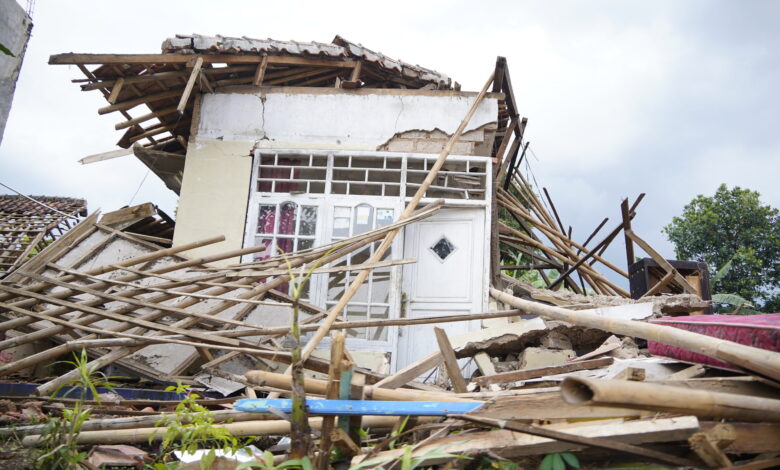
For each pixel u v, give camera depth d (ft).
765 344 7.68
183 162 25.05
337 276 20.84
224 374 13.23
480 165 22.53
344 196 21.95
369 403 7.19
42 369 16.62
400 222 16.89
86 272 15.83
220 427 9.12
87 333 15.67
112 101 21.98
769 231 45.21
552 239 28.84
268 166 22.47
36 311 15.67
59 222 24.99
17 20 14.53
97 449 9.53
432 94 23.24
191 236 21.89
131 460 9.37
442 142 22.85
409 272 21.47
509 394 7.99
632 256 21.33
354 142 22.93
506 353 17.44
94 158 23.54
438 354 10.03
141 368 16.28
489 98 23.06
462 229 21.72
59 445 8.78
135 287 15.16
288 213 22.04
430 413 7.21
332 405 7.04
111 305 17.06
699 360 8.75
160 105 24.29
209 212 22.16
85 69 21.54
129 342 13.50
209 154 22.79
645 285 19.26
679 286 19.21
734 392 7.29
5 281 15.67
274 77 24.73
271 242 21.75
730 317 9.52
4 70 14.26
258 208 22.13
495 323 20.42
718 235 46.19
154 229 28.27
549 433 6.42
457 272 21.30
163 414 9.82
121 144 26.63
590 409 6.93
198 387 15.78
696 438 5.96
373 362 19.89
